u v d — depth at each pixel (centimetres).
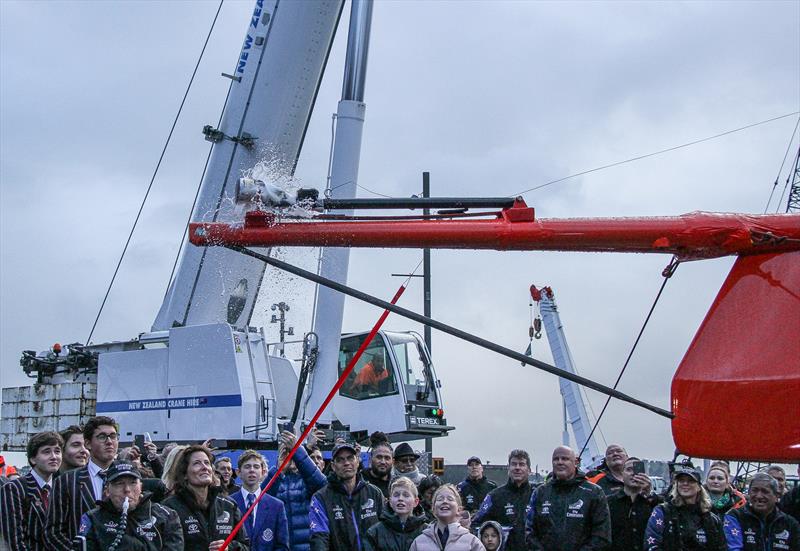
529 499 1062
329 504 899
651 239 529
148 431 1788
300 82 1777
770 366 496
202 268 1775
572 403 2608
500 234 525
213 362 1736
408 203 561
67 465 884
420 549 834
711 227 524
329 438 1770
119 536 714
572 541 920
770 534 980
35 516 816
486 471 2706
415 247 533
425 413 1941
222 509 823
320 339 1619
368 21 1585
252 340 1767
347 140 1566
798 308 506
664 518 962
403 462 1155
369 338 654
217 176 1780
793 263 524
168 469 843
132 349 1870
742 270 535
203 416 1734
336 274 1535
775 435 488
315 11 1767
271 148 1772
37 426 1917
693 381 518
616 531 1034
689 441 513
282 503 920
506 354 544
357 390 1941
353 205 557
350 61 1581
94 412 1861
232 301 1775
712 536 952
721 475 1119
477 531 1006
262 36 1780
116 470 730
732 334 518
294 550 970
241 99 1778
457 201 556
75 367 1928
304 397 1856
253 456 917
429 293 2708
